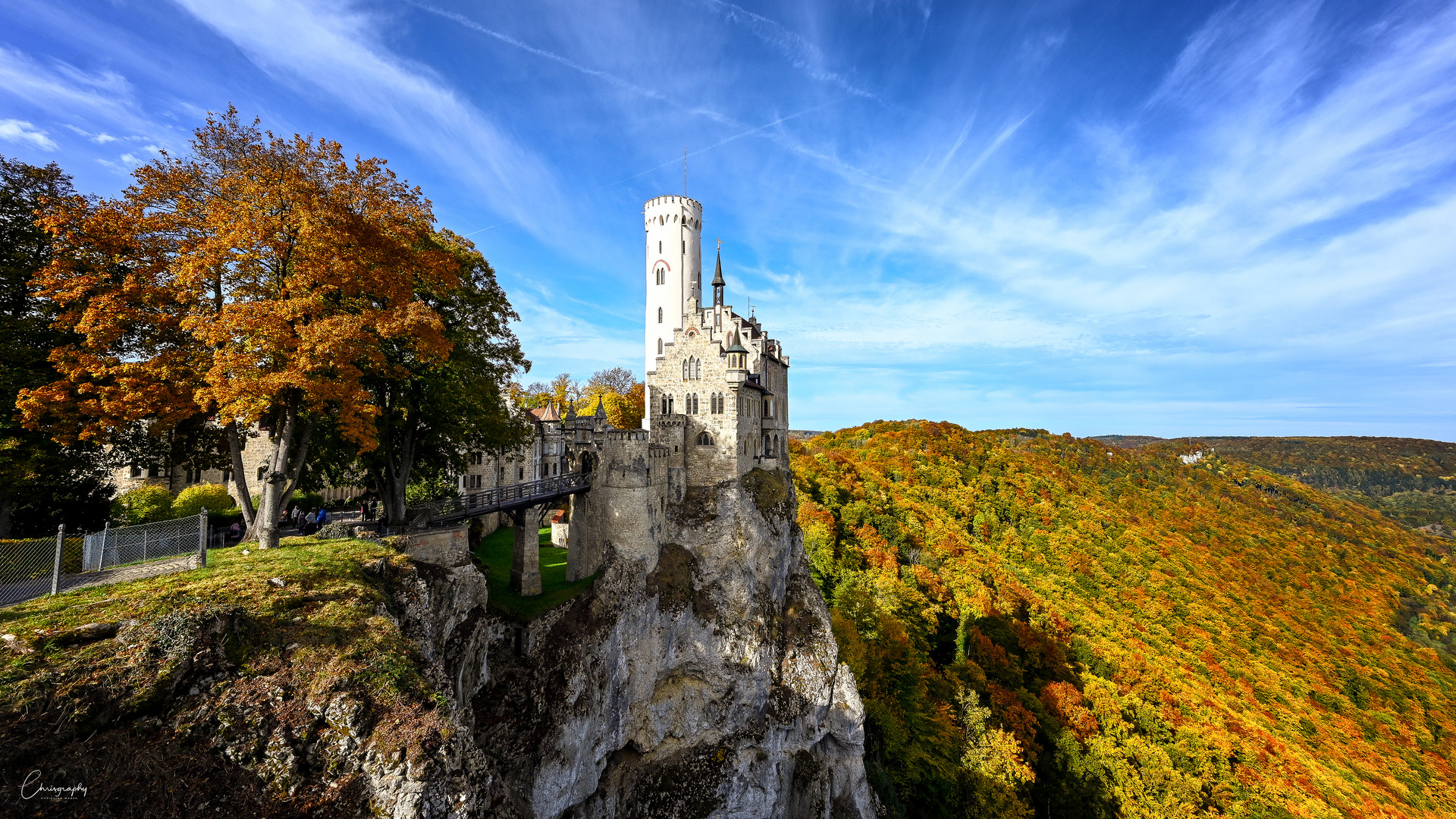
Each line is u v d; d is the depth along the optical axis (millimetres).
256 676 15664
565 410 92312
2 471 25750
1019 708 64812
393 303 28641
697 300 66375
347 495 56156
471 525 54062
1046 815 58969
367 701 15641
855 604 69938
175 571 21234
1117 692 73250
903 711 61656
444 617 31047
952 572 92812
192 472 51938
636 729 44281
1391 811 64625
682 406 53438
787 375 72625
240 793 13672
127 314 24016
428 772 14602
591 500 44969
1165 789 59875
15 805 11219
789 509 58875
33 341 28047
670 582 46656
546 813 35062
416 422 34531
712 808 45094
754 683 47719
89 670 13812
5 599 17500
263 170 25422
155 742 13438
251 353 24266
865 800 51688
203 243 25172
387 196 29750
